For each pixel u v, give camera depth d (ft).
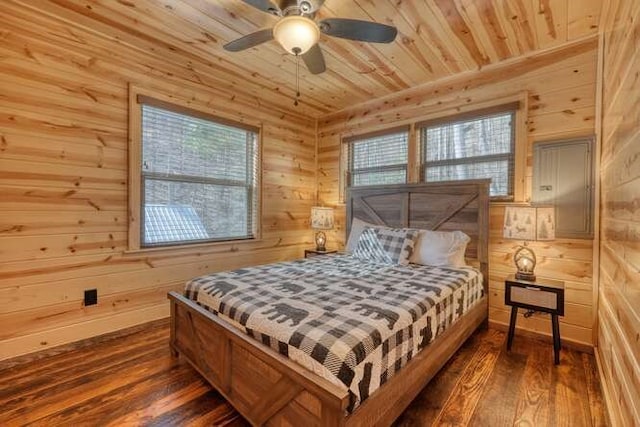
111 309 8.73
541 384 6.48
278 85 11.49
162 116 9.91
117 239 8.83
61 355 7.57
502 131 9.81
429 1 6.89
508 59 9.42
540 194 8.77
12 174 7.20
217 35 8.48
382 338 4.59
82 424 5.21
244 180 12.40
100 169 8.48
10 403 5.73
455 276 7.90
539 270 8.84
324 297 5.99
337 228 14.20
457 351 7.86
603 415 5.52
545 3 6.93
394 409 4.78
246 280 7.20
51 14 7.55
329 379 3.89
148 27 8.14
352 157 13.83
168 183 10.10
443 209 10.40
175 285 10.14
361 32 6.21
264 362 4.63
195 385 6.34
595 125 8.00
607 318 6.36
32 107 7.43
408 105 11.82
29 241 7.43
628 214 4.66
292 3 5.68
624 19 5.20
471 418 5.41
